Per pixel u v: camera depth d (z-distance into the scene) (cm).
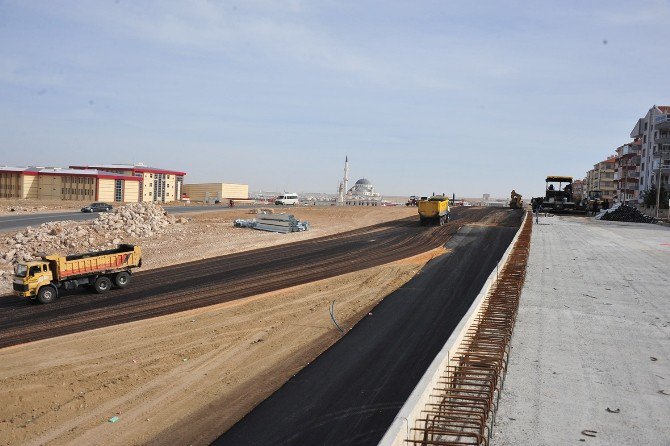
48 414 1338
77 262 2464
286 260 3381
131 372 1591
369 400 1331
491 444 951
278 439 1166
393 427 775
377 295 2425
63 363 1658
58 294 2481
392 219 5991
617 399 1152
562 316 1825
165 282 2766
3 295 2517
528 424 1030
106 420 1311
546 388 1206
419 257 3416
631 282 2447
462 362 1191
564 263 2978
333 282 2731
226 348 1791
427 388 955
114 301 2389
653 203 8056
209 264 3250
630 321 1775
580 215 7375
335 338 1856
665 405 1125
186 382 1524
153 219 4403
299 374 1516
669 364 1373
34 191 8100
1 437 1229
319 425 1216
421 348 1698
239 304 2327
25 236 3703
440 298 2334
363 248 3844
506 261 2655
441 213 5138
